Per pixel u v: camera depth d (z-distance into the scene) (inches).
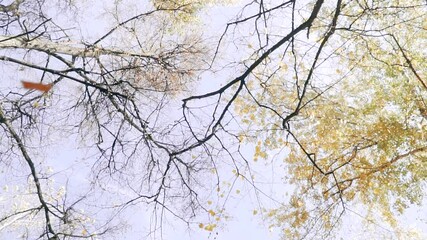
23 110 329.1
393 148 373.1
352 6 320.8
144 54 386.3
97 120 342.0
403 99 369.4
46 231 308.0
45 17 321.4
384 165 377.7
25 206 345.4
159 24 414.6
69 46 344.5
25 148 305.9
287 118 289.6
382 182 380.5
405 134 369.4
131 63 380.2
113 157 334.3
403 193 374.0
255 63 271.0
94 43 364.5
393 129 371.9
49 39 331.3
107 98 353.1
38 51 336.5
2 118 297.9
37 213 317.1
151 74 383.6
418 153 370.6
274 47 264.5
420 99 365.7
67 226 313.4
